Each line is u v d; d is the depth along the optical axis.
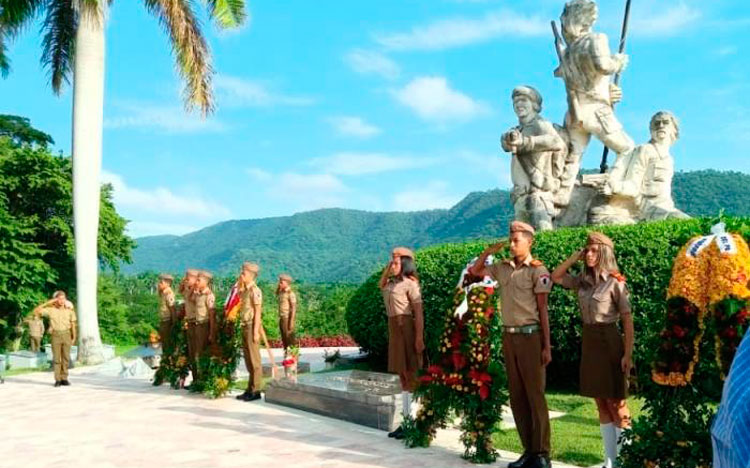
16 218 24.86
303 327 25.59
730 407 1.08
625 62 12.10
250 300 10.31
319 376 10.23
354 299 13.70
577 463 5.86
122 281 47.88
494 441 6.77
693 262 4.58
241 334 10.47
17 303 24.45
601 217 11.51
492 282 6.39
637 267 8.99
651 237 9.08
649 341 4.99
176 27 16.22
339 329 25.91
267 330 26.02
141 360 15.63
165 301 12.53
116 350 29.61
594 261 5.52
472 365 6.17
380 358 14.06
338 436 7.34
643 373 5.05
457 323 6.35
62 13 18.67
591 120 12.02
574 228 10.41
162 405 10.06
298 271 182.12
